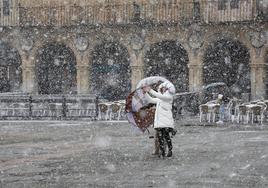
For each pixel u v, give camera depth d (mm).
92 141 17812
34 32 37312
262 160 13180
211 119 26750
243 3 34344
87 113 28547
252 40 33719
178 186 9930
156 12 36344
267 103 26438
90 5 37375
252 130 21719
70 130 22016
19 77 39688
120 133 20594
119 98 38125
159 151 14000
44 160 13328
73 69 38875
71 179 10672
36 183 10266
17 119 28875
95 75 38438
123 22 35938
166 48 37406
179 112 28406
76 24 36531
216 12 34969
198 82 34906
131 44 35938
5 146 16453
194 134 20031
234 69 36250
